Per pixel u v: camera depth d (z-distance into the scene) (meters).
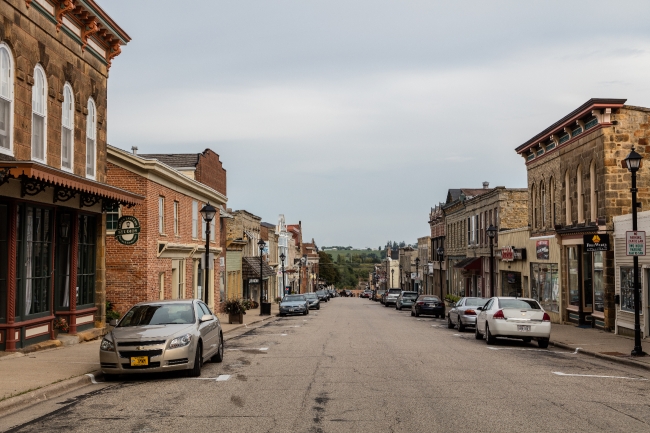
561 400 10.98
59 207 19.73
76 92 20.41
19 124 16.64
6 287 16.41
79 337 20.34
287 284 86.50
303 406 10.43
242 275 52.91
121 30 22.98
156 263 28.28
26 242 17.45
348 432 8.62
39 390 11.38
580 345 20.94
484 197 49.75
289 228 114.69
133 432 8.67
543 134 34.12
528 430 8.71
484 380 13.22
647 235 22.77
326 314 46.12
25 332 17.22
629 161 18.45
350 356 17.70
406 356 17.69
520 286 40.53
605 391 12.02
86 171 21.31
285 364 15.98
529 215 38.34
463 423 9.13
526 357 17.89
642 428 8.88
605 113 26.66
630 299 24.42
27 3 17.11
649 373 14.95
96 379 13.59
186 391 12.00
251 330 29.50
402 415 9.69
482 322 23.09
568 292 31.92
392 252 145.38
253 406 10.46
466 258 55.44
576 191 30.28
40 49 17.89
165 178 29.48
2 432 8.74
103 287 22.89
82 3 19.91
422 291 82.56
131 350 13.15
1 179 14.70
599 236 26.12
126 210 27.14
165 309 14.98
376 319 38.53
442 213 66.94
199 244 35.97
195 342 13.79
